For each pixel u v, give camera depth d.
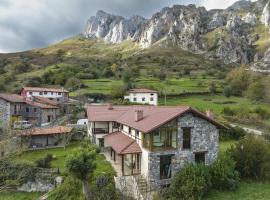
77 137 61.00
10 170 38.97
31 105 75.88
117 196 32.16
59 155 48.41
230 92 113.38
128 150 35.88
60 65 164.75
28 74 146.12
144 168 34.91
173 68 183.25
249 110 85.69
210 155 36.38
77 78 124.38
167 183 33.91
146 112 42.97
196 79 143.00
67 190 34.66
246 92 114.62
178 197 31.22
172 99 103.69
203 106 92.19
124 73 133.38
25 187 38.59
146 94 95.56
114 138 44.44
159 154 33.62
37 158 46.56
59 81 121.94
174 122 34.28
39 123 75.12
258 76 143.88
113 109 57.09
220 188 34.41
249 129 70.50
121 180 33.59
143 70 167.38
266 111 84.56
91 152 33.34
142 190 32.16
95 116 52.84
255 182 37.34
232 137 60.97
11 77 129.75
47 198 34.81
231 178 35.12
